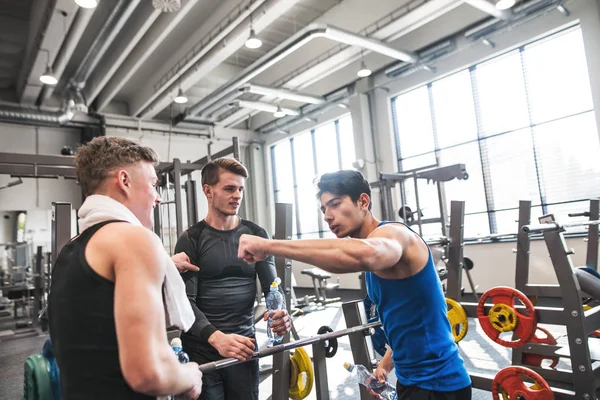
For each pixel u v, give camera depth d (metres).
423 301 1.19
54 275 0.91
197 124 10.08
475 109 6.76
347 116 9.02
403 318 1.22
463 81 6.92
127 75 7.26
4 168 3.53
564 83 5.79
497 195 6.46
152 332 0.77
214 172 1.83
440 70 7.11
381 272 1.22
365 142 8.05
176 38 7.06
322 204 1.29
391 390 1.61
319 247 1.01
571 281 2.17
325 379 2.04
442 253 3.73
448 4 5.61
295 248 1.03
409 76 7.57
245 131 10.88
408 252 1.16
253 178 10.86
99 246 0.83
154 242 0.86
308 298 7.57
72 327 0.81
